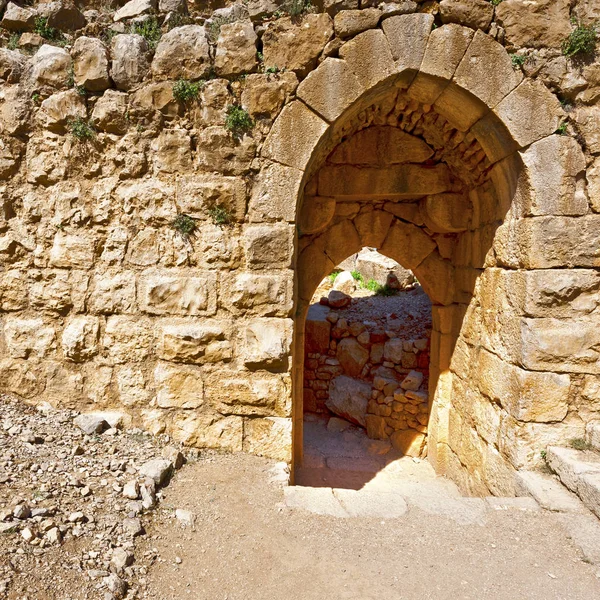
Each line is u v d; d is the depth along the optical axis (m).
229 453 3.45
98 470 2.86
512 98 3.29
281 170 3.32
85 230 3.46
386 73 3.26
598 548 2.54
